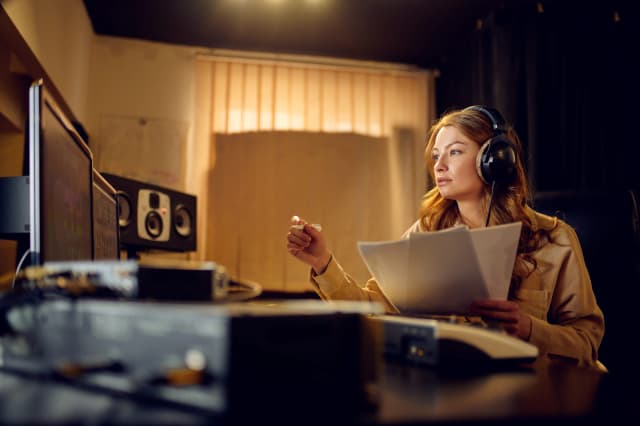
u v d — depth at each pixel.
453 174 1.39
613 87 2.86
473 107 1.44
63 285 0.57
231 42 3.68
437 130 1.54
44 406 0.45
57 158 0.78
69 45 2.80
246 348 0.44
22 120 2.42
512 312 0.97
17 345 0.59
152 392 0.46
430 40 3.65
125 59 3.57
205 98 3.63
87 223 1.00
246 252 3.48
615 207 1.62
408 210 3.79
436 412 0.47
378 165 3.80
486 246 0.93
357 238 3.65
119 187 2.50
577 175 2.92
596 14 2.97
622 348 1.53
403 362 0.79
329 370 0.50
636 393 0.58
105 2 3.14
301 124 3.74
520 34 3.15
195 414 0.44
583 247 1.62
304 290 3.49
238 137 3.62
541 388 0.61
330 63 3.88
